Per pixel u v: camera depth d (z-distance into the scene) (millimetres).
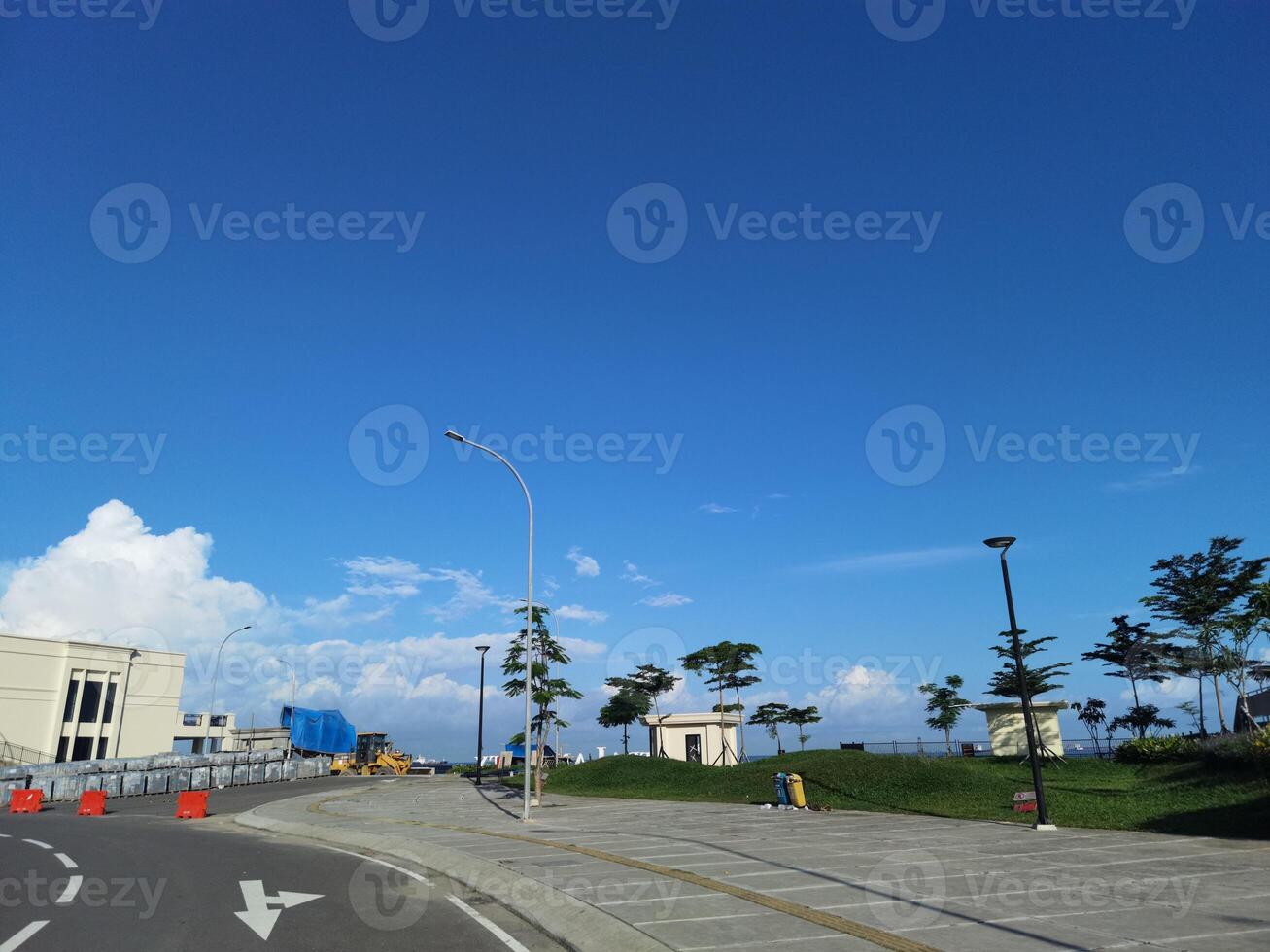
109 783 37281
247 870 14539
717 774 34500
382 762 62312
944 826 19422
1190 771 22906
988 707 36219
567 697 30281
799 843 16719
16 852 17094
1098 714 45125
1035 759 18562
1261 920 8961
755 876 12531
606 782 37688
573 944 8945
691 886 11711
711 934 8789
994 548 19641
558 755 58438
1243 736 22594
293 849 18203
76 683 55156
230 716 69812
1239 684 30875
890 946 8141
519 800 32812
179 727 64125
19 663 52094
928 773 26875
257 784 45781
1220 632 31453
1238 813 17359
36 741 52188
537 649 31250
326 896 12031
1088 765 31156
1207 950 7750
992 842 16156
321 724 62938
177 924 9969
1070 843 15695
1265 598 29703
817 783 28516
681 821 22594
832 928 8969
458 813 27203
